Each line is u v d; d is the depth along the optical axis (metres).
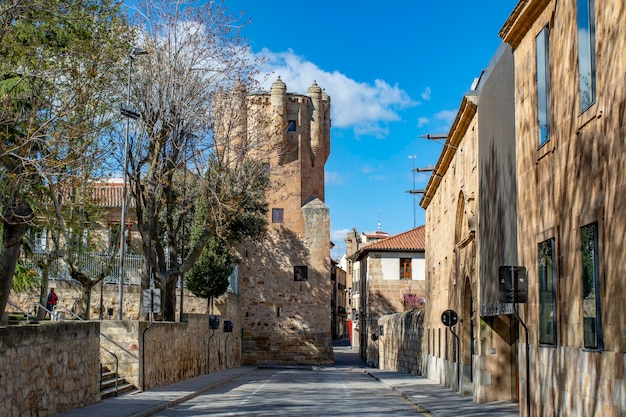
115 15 23.19
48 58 20.53
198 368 39.78
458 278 31.25
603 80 13.01
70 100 20.11
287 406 22.75
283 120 64.12
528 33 18.39
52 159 17.64
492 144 22.75
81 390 20.30
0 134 17.47
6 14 19.41
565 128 15.23
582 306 14.16
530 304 17.81
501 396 24.75
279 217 64.06
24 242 28.48
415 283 68.88
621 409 12.05
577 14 14.62
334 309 125.06
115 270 42.50
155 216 35.09
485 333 24.95
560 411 15.38
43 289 31.31
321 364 63.00
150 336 28.36
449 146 32.09
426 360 44.47
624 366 11.95
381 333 64.19
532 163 17.80
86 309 33.44
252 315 62.78
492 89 22.78
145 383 27.44
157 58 33.97
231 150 37.97
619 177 12.23
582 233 14.18
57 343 18.33
